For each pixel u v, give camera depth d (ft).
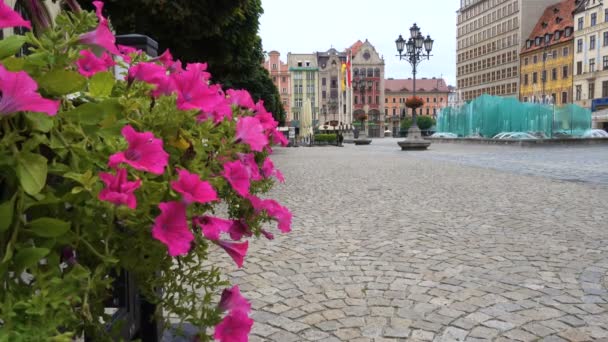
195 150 4.53
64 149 3.62
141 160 3.70
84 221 3.61
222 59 43.14
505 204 25.59
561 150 86.69
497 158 64.90
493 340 9.55
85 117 3.84
